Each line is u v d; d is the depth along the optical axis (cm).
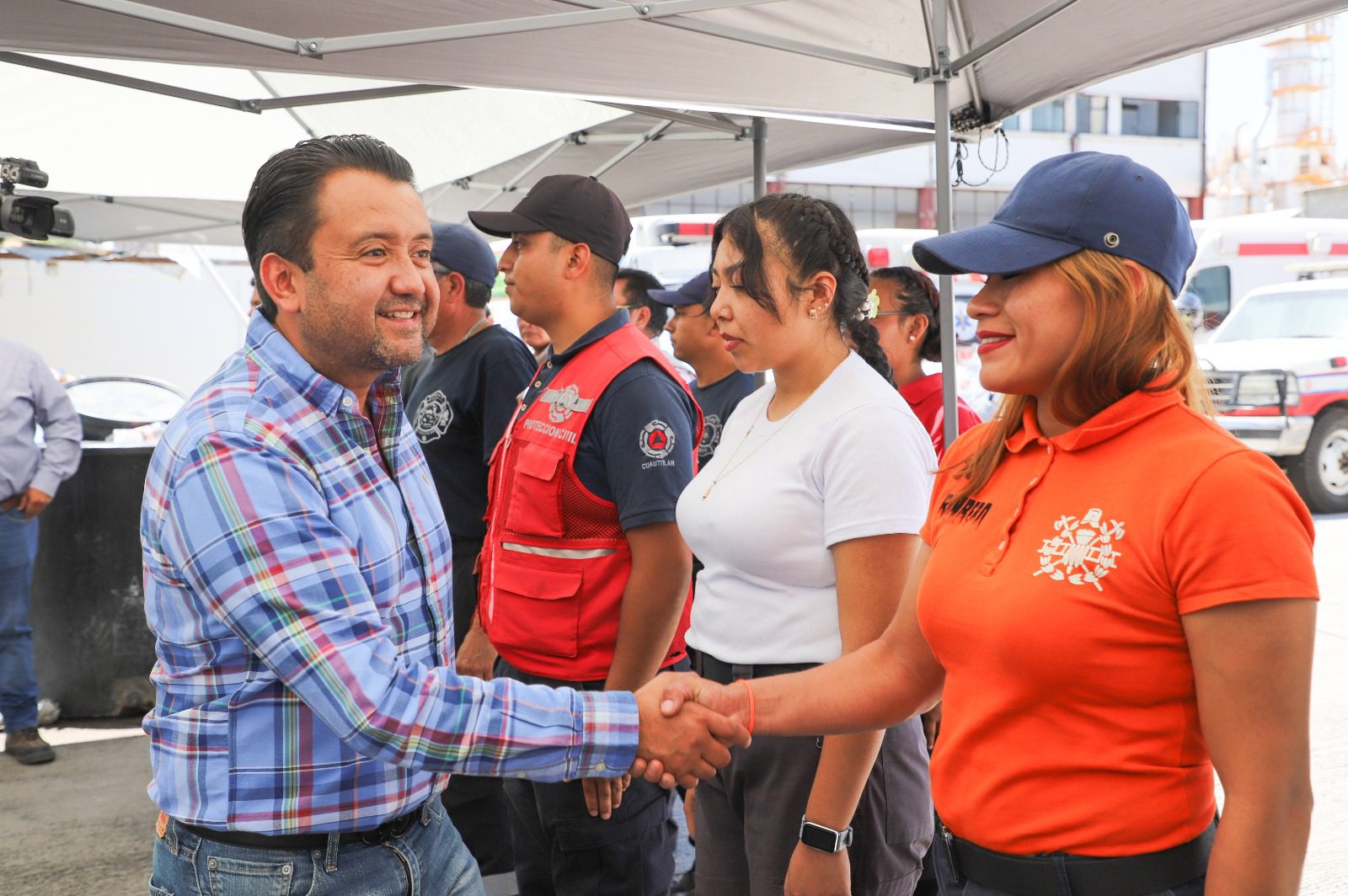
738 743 152
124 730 493
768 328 185
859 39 347
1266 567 105
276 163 138
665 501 213
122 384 827
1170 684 113
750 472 186
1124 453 118
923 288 346
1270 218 1147
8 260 1258
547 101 521
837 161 559
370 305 137
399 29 332
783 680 156
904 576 171
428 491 156
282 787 135
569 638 226
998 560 124
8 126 638
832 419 178
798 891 174
